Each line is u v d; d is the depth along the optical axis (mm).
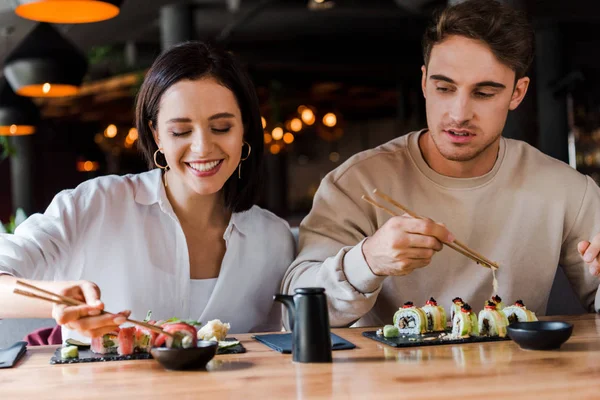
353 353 1830
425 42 2332
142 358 1831
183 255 2369
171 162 2170
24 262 2109
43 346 2059
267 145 15367
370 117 18750
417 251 1882
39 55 5902
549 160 2594
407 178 2527
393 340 1964
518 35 2180
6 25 7270
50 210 2312
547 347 1815
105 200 2359
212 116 2117
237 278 2410
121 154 19000
